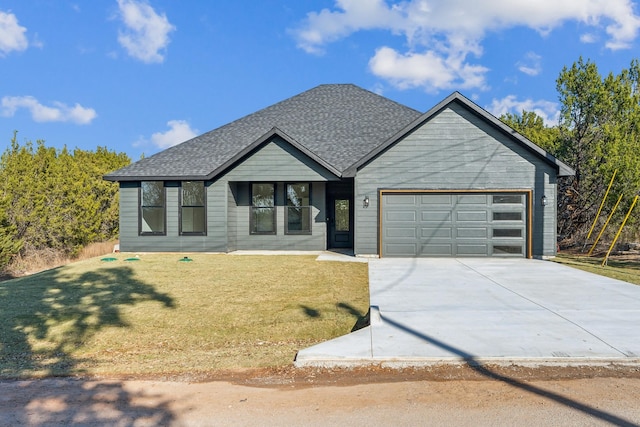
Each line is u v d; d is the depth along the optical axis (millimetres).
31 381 5023
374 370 5195
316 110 21172
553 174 15008
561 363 5238
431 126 15328
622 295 8891
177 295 9398
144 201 17125
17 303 8852
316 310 8211
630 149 14922
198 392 4617
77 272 12211
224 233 16781
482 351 5574
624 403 4160
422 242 15344
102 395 4562
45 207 19297
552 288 9695
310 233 17500
